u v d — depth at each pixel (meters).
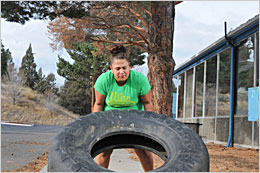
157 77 10.38
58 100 48.56
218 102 12.45
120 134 3.02
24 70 56.50
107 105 3.56
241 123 10.09
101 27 13.66
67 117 44.47
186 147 2.45
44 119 41.03
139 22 15.58
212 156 7.02
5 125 23.66
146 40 13.09
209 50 13.24
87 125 2.67
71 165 2.18
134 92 3.40
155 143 3.00
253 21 9.16
